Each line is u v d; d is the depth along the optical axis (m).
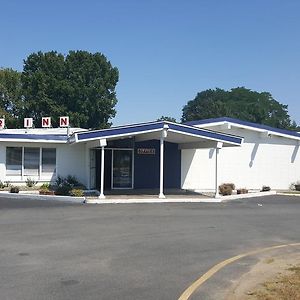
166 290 7.26
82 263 8.98
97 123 61.16
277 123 99.38
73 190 21.80
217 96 101.44
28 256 9.52
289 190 30.17
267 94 104.44
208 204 20.83
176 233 12.75
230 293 7.14
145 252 10.15
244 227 14.20
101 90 59.88
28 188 25.06
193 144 26.17
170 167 28.30
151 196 22.69
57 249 10.28
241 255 10.06
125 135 21.73
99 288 7.30
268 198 24.66
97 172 27.39
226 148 29.73
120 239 11.65
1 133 26.14
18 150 26.28
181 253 10.12
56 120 58.38
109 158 27.17
